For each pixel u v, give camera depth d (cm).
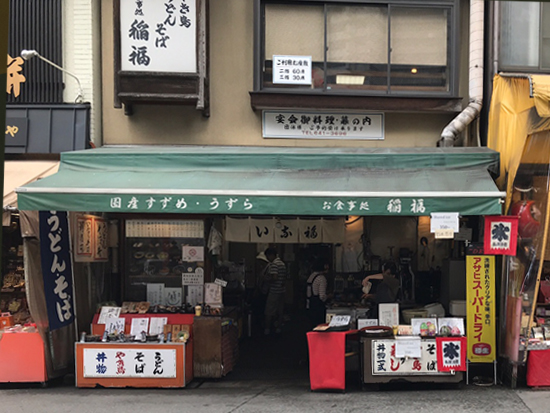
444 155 745
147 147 893
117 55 859
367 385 730
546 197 704
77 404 671
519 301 717
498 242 689
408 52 920
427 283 1098
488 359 742
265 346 1021
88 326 860
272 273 1070
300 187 688
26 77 888
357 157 751
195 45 864
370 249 1125
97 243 857
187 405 666
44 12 891
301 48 912
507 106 767
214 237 893
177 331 796
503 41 896
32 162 865
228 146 909
